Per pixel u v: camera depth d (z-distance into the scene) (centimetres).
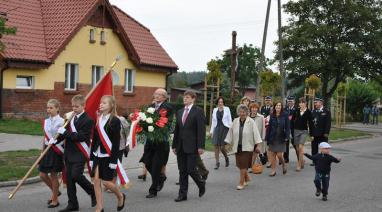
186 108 983
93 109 902
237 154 1117
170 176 1262
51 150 862
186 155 973
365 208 960
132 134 980
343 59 3672
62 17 2736
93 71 2853
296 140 1483
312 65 3675
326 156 1027
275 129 1328
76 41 2706
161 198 987
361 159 1797
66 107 2667
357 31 3781
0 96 2327
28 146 1623
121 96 3012
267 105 1645
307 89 2950
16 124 2225
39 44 2545
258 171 1251
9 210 844
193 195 1025
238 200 992
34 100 2494
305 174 1370
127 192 1038
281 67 2928
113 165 803
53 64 2577
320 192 1040
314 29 3725
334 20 3822
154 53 3266
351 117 5350
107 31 2894
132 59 3041
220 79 2445
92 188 859
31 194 979
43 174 867
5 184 1046
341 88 3769
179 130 980
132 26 3344
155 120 967
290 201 1002
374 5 3866
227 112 1424
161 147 991
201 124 965
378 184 1238
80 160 829
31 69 2466
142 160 1034
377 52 3781
